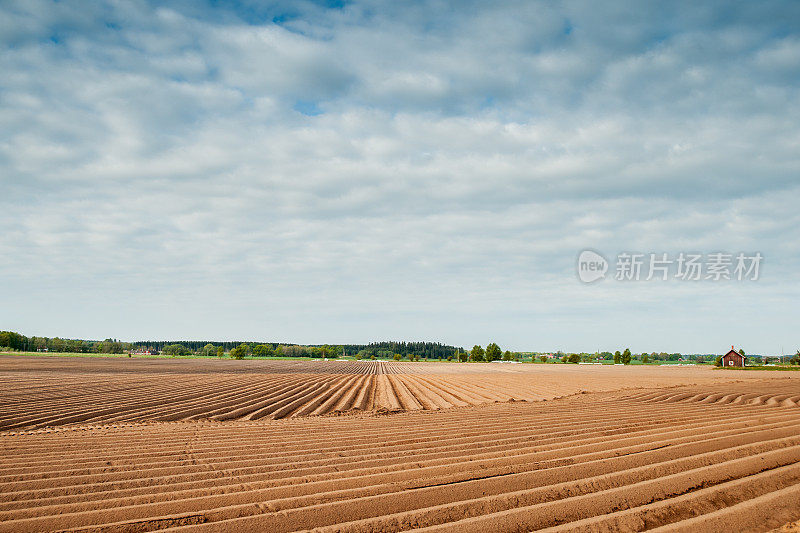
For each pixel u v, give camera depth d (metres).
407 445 7.30
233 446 7.34
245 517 4.34
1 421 10.52
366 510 4.51
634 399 14.59
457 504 4.61
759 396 14.85
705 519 4.20
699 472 5.50
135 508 4.56
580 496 4.82
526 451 6.70
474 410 12.64
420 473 5.62
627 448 6.71
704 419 9.51
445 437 7.91
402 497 4.82
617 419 9.71
